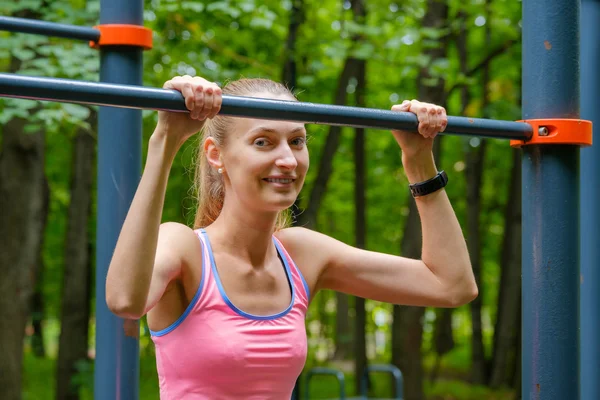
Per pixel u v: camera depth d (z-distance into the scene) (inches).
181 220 445.1
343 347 711.1
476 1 346.0
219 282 71.5
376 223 623.2
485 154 528.7
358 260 81.4
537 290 83.5
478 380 554.3
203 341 70.0
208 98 65.5
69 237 417.1
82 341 411.8
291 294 76.0
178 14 284.5
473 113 447.5
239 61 332.2
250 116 68.0
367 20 332.5
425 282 81.4
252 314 71.9
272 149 71.6
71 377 405.7
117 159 106.3
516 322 498.3
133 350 108.5
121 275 63.7
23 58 205.0
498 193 592.4
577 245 83.7
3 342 316.2
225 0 265.6
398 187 586.9
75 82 63.6
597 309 123.6
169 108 65.3
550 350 82.7
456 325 867.4
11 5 213.9
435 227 81.0
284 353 72.1
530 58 84.7
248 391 70.9
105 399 107.5
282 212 87.4
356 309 478.0
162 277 68.0
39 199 322.3
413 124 77.0
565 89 83.5
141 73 109.3
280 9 325.7
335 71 378.9
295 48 293.9
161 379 73.1
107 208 106.4
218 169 75.0
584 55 127.8
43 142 319.6
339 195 584.4
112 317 107.5
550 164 83.4
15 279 316.2
